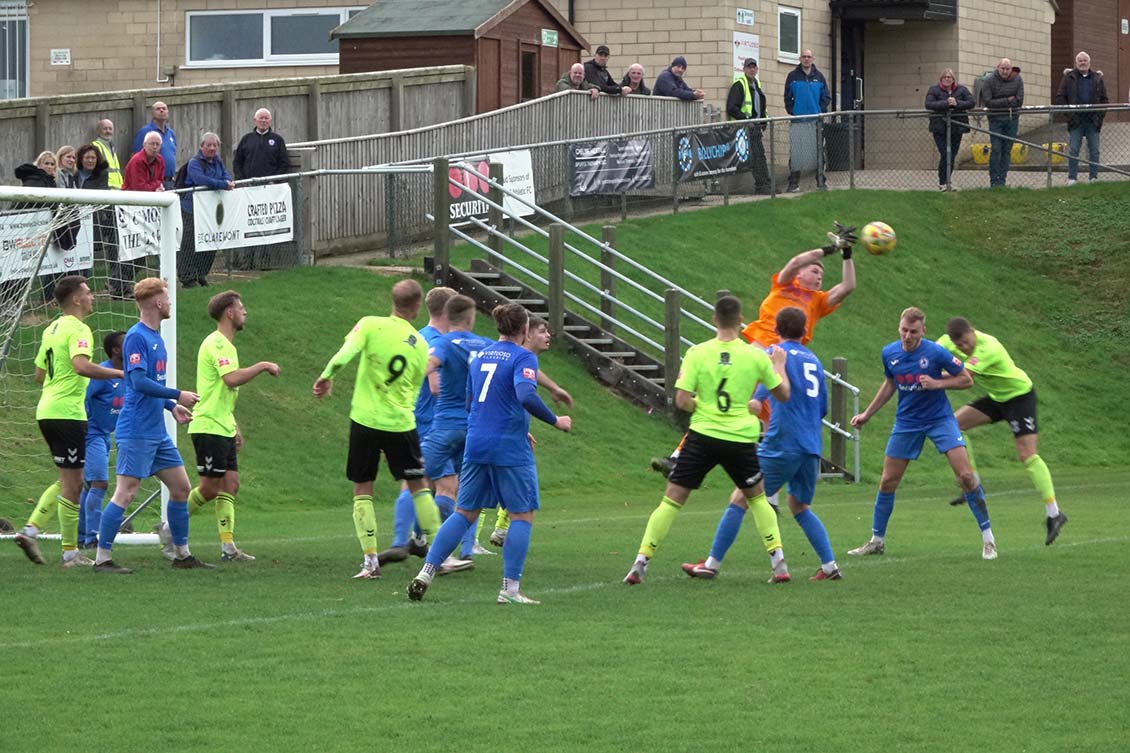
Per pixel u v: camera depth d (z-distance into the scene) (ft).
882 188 324.80
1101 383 270.05
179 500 118.73
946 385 123.75
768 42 350.23
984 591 107.76
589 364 229.25
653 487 198.18
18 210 168.76
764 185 310.65
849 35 382.42
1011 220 315.58
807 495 113.80
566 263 258.98
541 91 316.60
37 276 171.01
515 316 101.19
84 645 88.07
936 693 77.46
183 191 212.02
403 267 244.42
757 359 108.88
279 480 178.70
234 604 101.91
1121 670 82.43
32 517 122.21
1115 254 305.53
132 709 74.08
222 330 121.08
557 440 206.39
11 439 171.53
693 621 96.12
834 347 258.37
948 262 299.38
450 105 292.81
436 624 94.89
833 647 88.07
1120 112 377.30
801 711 74.02
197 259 215.51
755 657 85.46
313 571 118.21
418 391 124.77
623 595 106.32
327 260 244.01
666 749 67.82
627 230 278.67
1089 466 237.86
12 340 171.22
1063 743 68.59
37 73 347.77
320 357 208.13
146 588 108.68
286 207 233.14
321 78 270.46
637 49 340.39
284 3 337.31
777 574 111.96
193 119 252.42
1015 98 328.08
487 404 101.60
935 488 200.75
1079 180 332.80
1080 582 111.75
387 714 73.41
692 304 257.96
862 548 128.98
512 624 94.99
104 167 198.90
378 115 280.51
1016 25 406.41
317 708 74.43
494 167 250.98
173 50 341.00
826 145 320.70
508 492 101.76
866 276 285.84
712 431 109.50
